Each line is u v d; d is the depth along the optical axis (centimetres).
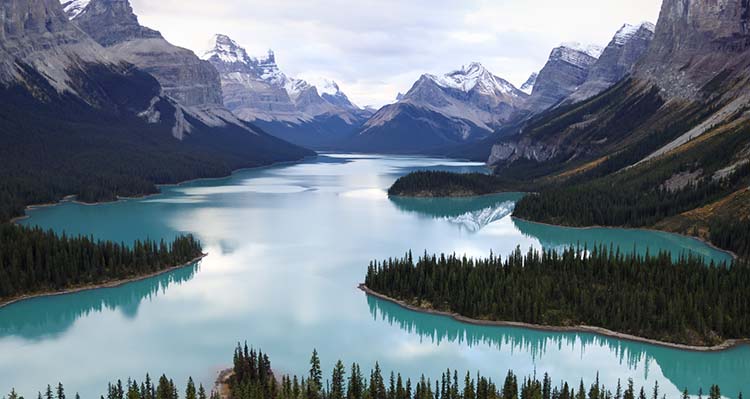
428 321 12394
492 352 10962
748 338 11194
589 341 11388
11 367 10244
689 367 10369
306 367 10269
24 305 13338
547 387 8825
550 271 13725
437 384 8694
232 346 11119
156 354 10756
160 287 14762
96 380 9775
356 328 12012
